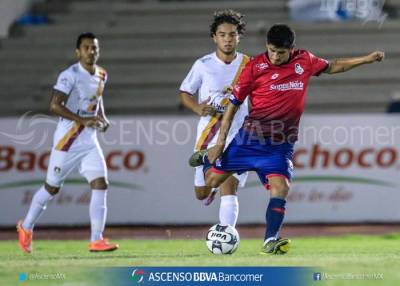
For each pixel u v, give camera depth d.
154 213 45.41
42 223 45.12
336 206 45.88
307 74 27.58
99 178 31.73
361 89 59.16
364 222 45.97
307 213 45.75
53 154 31.77
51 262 27.31
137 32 64.12
